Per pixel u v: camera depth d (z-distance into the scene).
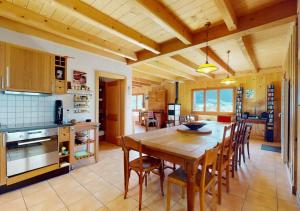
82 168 3.12
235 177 2.79
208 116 7.19
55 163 2.72
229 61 4.68
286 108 3.38
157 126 8.25
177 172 1.93
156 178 2.74
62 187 2.42
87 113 3.71
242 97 6.25
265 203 2.07
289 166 2.99
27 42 2.78
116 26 2.58
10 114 2.64
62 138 2.82
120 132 4.77
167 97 8.79
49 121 3.08
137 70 5.25
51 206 1.98
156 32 2.95
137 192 2.31
